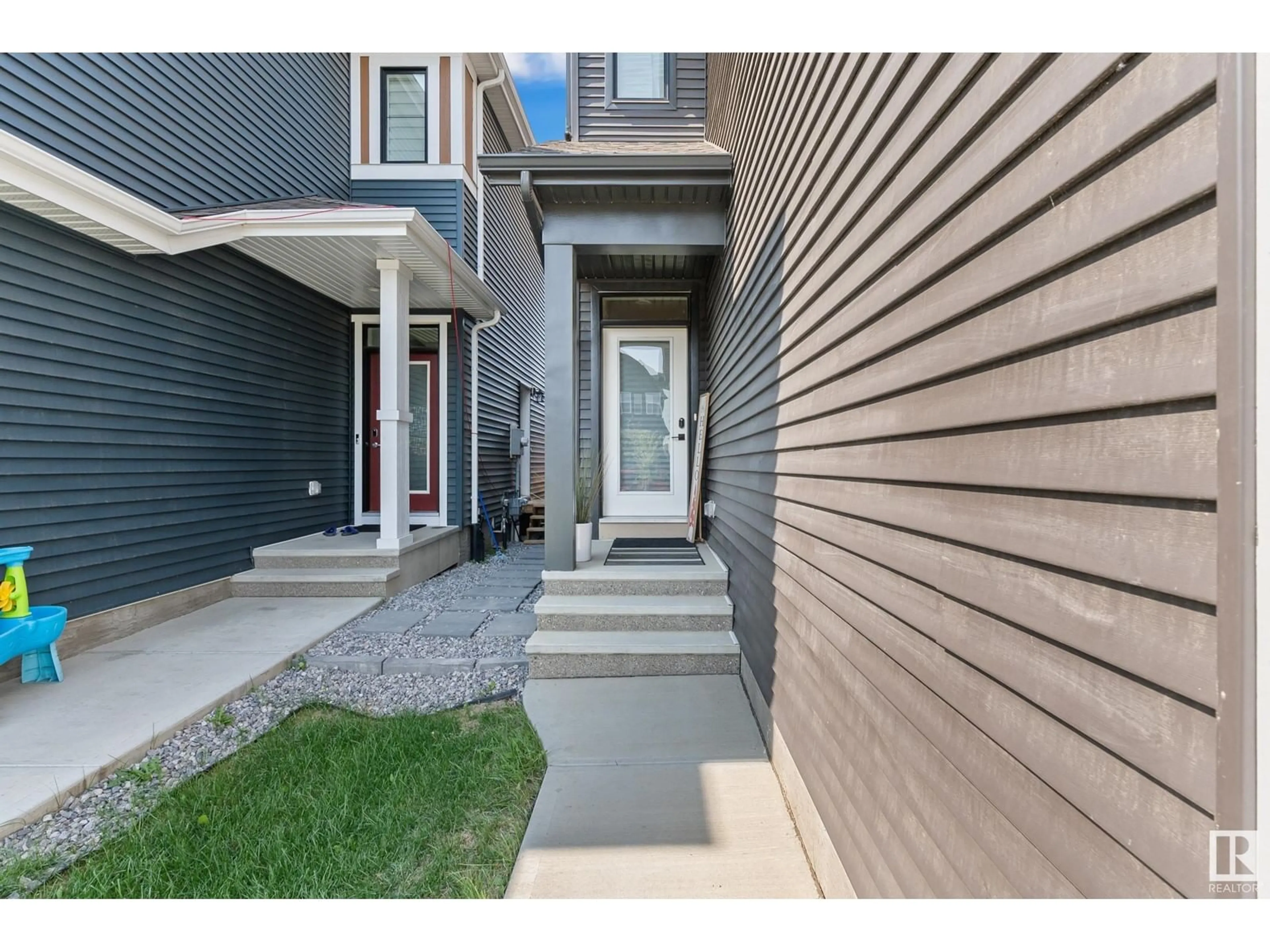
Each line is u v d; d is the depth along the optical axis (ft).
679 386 18.31
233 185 16.05
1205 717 1.88
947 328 3.43
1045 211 2.62
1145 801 2.10
